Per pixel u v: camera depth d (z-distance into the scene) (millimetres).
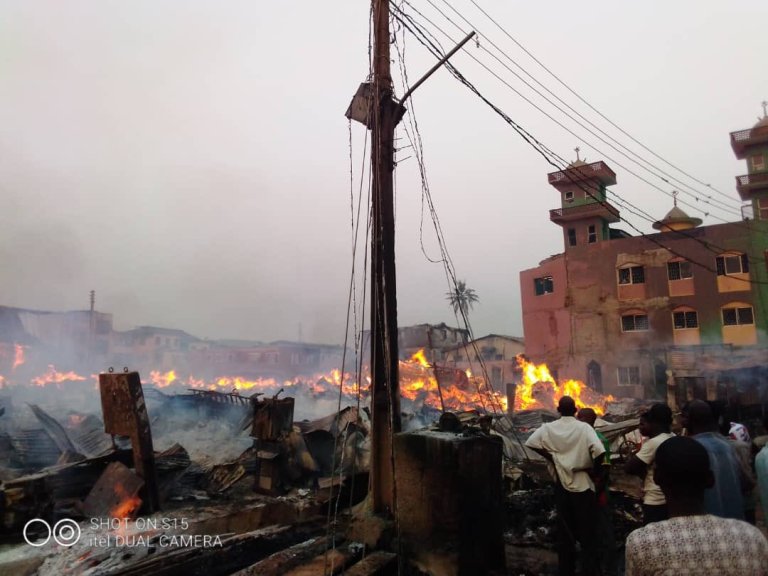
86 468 7809
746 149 31625
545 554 5652
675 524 2029
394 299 6105
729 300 28016
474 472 4961
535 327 35938
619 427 9352
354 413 11094
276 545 5457
